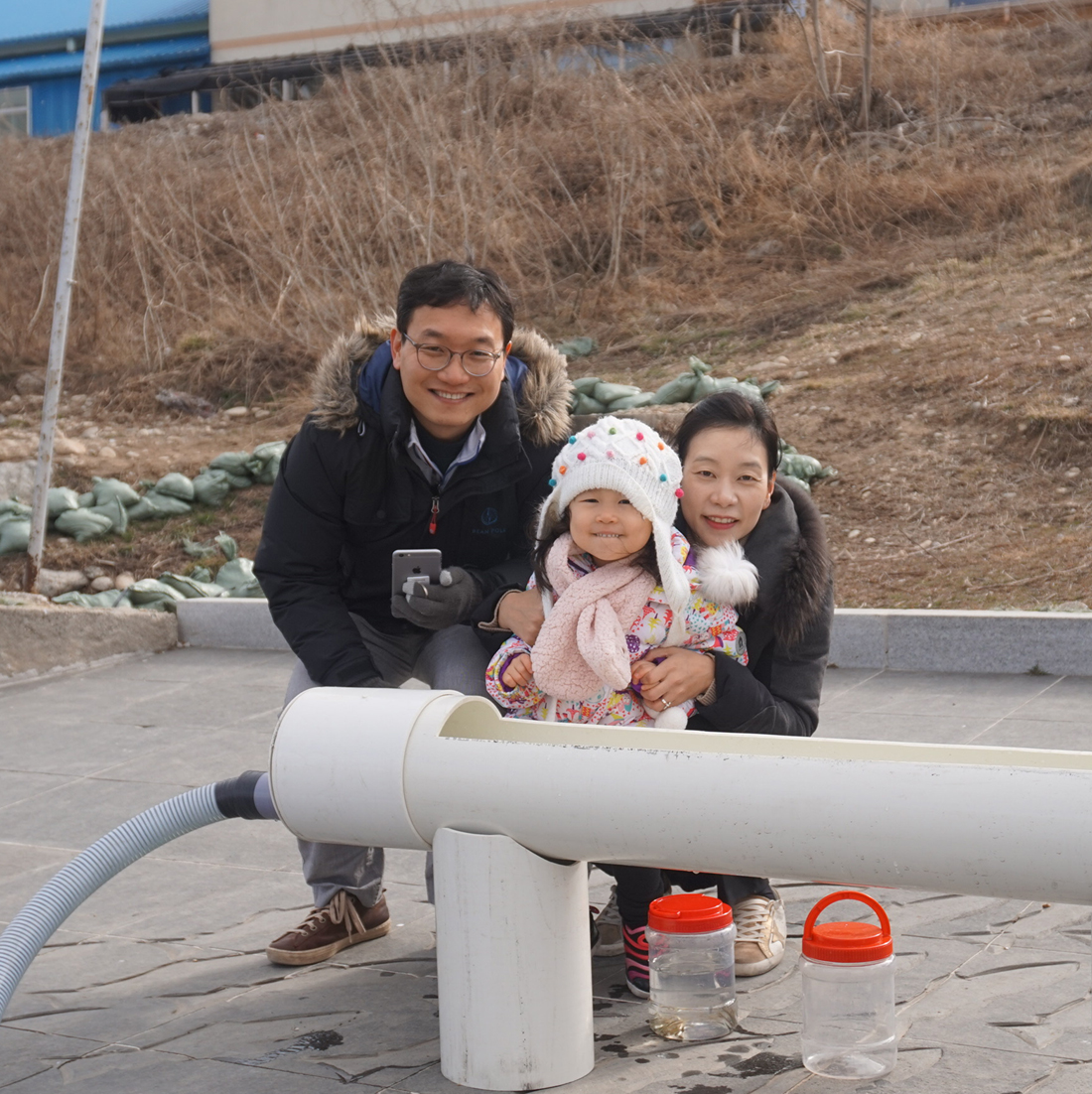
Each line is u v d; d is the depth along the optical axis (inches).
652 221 577.3
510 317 126.3
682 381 387.5
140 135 738.2
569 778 91.5
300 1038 114.9
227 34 871.7
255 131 699.4
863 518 325.7
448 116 590.9
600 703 121.0
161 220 614.5
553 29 622.8
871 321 449.4
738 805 85.4
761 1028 113.4
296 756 99.9
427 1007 120.5
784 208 555.2
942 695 226.8
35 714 251.3
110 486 394.0
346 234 546.6
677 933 108.5
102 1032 118.1
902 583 291.6
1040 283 441.1
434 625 130.3
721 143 583.2
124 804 194.4
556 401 134.6
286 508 131.3
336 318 514.6
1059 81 617.3
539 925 99.3
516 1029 100.3
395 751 97.7
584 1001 103.8
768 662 128.3
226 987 127.5
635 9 706.8
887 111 607.5
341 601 134.9
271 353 520.1
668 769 88.4
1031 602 270.1
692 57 663.8
